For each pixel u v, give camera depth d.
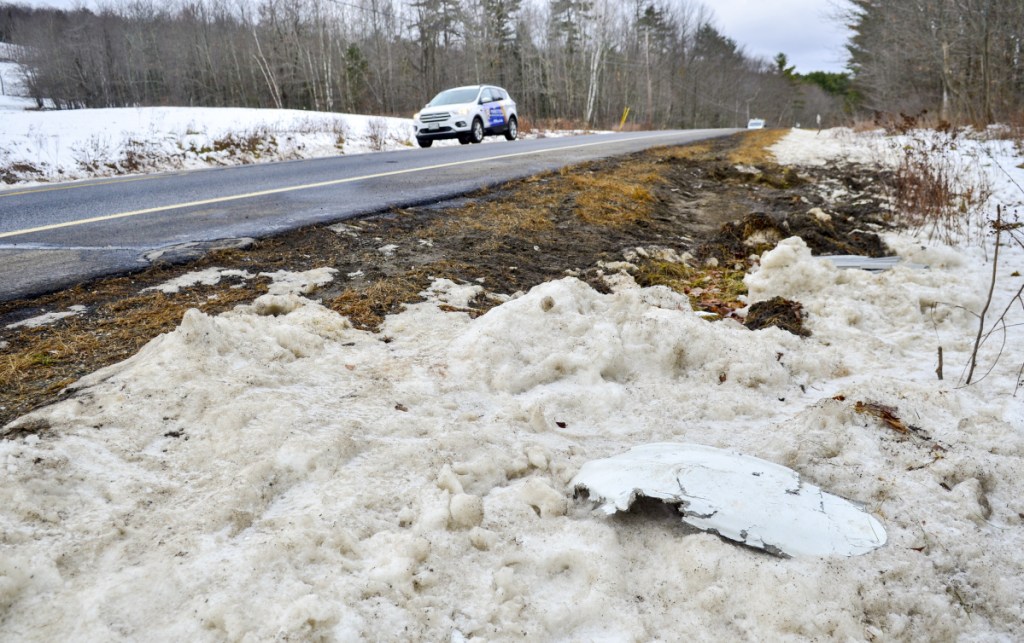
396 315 4.19
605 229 6.89
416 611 1.82
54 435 2.41
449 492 2.37
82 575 1.84
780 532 2.18
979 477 2.58
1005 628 1.92
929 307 4.82
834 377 3.85
